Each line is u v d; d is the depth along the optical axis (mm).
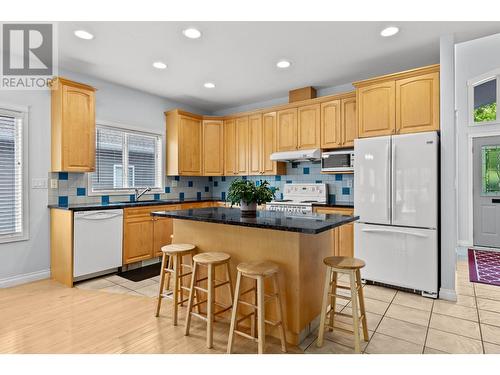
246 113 4902
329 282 2006
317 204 3947
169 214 2502
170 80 4047
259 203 2488
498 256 4344
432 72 2914
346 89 4223
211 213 2580
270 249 2164
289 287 2072
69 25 2654
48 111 3465
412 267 2932
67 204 3672
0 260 3133
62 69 3592
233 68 3625
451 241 2814
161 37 2857
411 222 2939
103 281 3381
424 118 2949
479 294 2943
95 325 2312
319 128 4121
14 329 2242
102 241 3506
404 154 2971
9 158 3199
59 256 3355
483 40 4590
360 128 3346
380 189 3111
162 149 4891
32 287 3166
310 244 2205
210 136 5164
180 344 2041
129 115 4375
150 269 3885
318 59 3361
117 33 2779
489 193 4773
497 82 4629
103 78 3963
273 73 3791
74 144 3457
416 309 2604
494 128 4641
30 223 3340
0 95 3115
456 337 2125
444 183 2850
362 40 2908
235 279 2361
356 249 3279
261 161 4746
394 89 3123
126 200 4352
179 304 2375
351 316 2125
